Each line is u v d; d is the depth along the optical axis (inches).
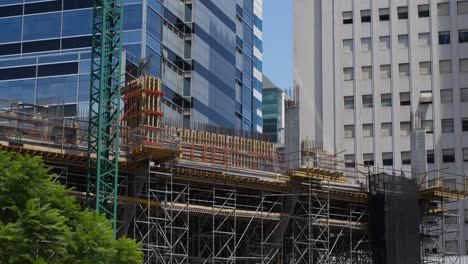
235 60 5359.3
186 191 2906.0
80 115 4015.8
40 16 4362.7
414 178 3307.1
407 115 4746.6
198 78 4736.7
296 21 5009.8
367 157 4741.6
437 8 4837.6
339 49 4909.0
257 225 3009.4
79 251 1888.5
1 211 1836.9
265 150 3070.9
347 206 3262.8
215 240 3068.4
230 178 2847.0
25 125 2925.7
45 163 2596.0
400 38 4854.8
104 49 2810.0
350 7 4945.9
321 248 3120.1
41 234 1815.9
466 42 4768.7
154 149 2623.0
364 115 4800.7
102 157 2645.2
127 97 2856.8
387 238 3065.9
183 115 4594.0
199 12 4847.4
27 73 4254.4
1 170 1884.8
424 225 3786.9
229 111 5147.6
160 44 4431.6
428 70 4783.5
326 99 4859.7
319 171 2984.7
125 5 4291.3
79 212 1974.7
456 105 4702.3
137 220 2659.9
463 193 3371.1
